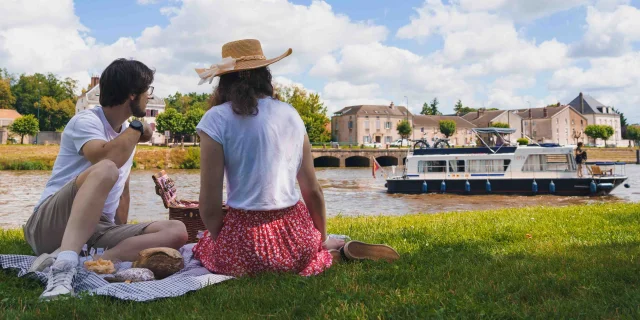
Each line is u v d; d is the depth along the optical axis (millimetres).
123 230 3547
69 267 2867
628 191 26266
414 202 22672
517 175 24500
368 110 101625
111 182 3117
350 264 3623
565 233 6105
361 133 100125
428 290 2955
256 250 3084
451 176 25688
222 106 2984
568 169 24031
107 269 3119
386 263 3721
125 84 3320
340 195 26328
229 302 2674
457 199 23531
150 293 2754
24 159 50562
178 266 3279
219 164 2971
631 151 76625
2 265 3270
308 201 3391
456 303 2623
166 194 5129
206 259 3346
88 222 3035
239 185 3047
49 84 118062
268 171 3010
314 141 82625
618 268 3496
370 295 2785
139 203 20641
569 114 107500
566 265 3738
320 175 47281
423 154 26812
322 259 3420
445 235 5941
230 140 2949
